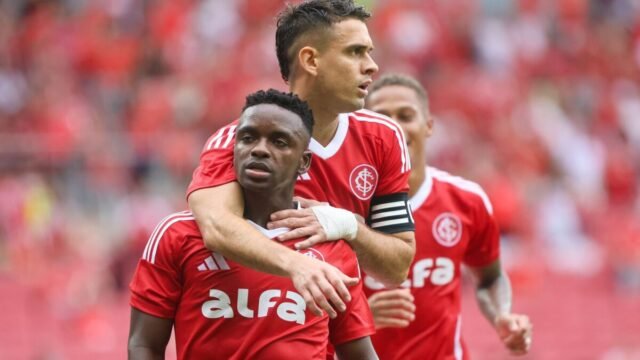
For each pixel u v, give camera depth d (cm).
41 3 6178
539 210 5456
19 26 5997
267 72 5797
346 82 1498
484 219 2091
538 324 5097
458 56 6725
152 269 1428
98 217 4541
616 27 7562
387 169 1597
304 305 1409
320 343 1423
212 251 1403
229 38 6100
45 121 5009
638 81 7250
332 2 1509
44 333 4338
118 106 5422
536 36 7125
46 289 4403
